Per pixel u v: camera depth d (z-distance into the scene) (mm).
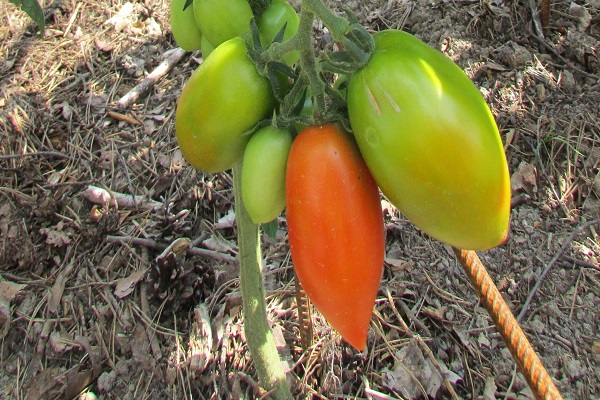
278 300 801
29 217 896
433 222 310
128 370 770
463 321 780
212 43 374
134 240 872
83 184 941
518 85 982
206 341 762
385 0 1132
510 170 908
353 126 307
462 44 1041
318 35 1051
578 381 733
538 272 818
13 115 1006
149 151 982
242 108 335
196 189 909
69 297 834
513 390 725
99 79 1081
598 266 813
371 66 301
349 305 321
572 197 877
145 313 805
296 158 315
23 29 1160
